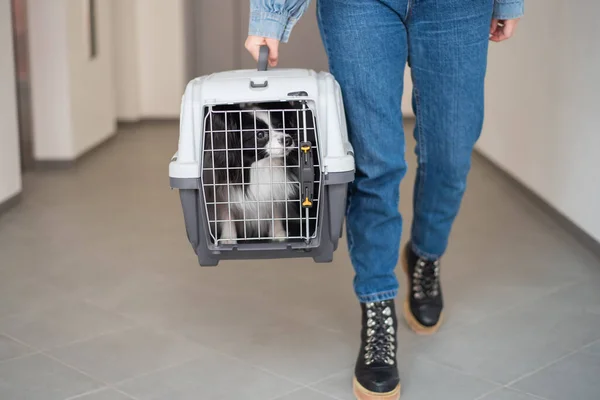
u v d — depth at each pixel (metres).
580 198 3.02
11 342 2.05
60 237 3.05
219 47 6.31
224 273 2.62
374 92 1.67
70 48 4.36
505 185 4.00
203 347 2.04
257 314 2.26
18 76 4.30
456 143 1.83
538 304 2.34
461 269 2.67
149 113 6.06
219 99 1.47
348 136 1.73
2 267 2.68
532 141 3.67
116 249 2.90
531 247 2.94
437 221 2.00
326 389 1.80
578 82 3.07
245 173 1.51
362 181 1.73
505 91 4.20
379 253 1.77
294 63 6.27
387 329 1.77
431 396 1.76
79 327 2.16
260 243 1.55
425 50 1.72
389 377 1.72
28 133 4.32
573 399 1.75
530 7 3.76
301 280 2.55
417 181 1.99
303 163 1.48
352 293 2.44
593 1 2.92
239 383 1.83
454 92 1.76
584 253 2.87
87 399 1.75
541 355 1.98
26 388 1.80
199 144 1.48
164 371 1.89
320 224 1.53
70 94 4.35
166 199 3.69
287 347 2.04
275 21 1.57
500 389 1.80
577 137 3.07
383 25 1.65
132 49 5.84
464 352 2.00
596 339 2.08
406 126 5.64
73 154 4.39
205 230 1.52
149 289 2.47
